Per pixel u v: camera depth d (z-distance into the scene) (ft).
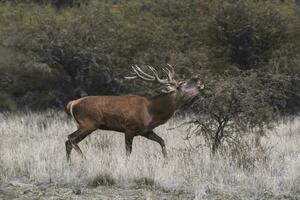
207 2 276.82
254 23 244.22
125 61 240.53
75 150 117.91
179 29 267.80
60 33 242.99
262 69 232.94
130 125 115.24
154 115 115.75
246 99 111.86
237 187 92.38
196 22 267.59
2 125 170.50
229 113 113.19
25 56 255.70
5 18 276.41
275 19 245.24
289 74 230.89
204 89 114.93
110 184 95.20
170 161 103.50
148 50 237.86
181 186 93.04
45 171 100.68
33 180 98.63
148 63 232.73
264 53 248.11
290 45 245.24
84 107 116.67
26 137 148.66
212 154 107.55
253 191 90.02
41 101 262.47
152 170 97.76
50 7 293.02
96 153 114.62
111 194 88.99
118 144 129.70
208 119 114.62
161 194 88.99
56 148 121.29
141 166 99.50
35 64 251.39
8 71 261.65
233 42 249.14
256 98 113.19
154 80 118.21
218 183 93.81
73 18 256.11
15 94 267.80
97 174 96.63
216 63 239.71
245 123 113.70
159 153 115.85
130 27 249.75
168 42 246.68
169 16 287.69
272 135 143.84
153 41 244.22
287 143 130.11
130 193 89.61
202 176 97.25
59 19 254.88
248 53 248.73
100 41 241.14
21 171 103.19
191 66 208.03
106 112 115.85
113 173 97.25
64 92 261.85
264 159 104.73
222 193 88.99
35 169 101.40
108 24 250.78
